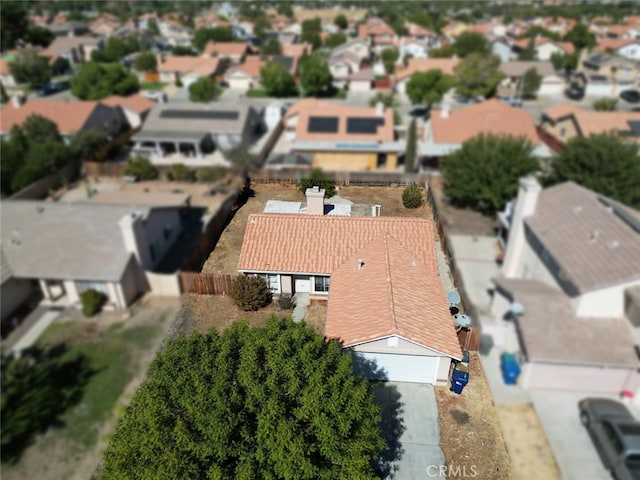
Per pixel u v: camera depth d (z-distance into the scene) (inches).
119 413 885.2
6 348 1064.8
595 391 867.4
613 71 3196.4
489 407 571.8
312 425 410.6
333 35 4498.0
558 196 1165.1
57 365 1013.8
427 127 2135.8
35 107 2132.1
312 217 738.2
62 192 1815.9
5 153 1724.9
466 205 1646.2
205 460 386.0
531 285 1018.7
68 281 1188.5
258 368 432.5
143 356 1037.2
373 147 1950.1
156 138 2117.4
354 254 696.4
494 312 1082.1
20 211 1310.3
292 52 3848.4
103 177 1951.3
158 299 1241.4
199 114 2268.7
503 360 911.7
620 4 6688.0
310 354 450.9
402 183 945.5
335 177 969.5
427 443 531.2
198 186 1859.0
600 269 869.2
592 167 1393.9
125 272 1190.3
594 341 849.5
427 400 579.2
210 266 745.0
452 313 670.5
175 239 1485.0
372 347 560.1
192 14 6619.1
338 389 432.5
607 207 1036.5
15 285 1188.5
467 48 3599.9
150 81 3582.7
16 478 786.2
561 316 895.7
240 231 824.3
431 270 679.1
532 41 3777.1
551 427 810.8
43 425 877.2
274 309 699.4
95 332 1114.1
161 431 397.1
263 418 397.1
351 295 621.0
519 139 1541.6
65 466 802.8
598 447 769.6
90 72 2790.4
